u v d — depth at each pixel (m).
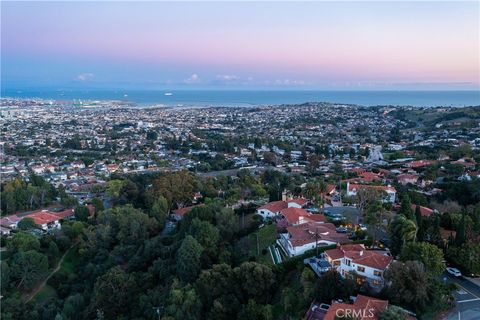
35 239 111.75
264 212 111.38
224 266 75.38
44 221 135.00
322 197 120.56
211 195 149.38
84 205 145.50
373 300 57.44
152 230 120.19
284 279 73.00
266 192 137.38
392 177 163.75
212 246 89.31
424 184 152.38
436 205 121.31
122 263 103.25
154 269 92.00
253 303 65.38
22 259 96.75
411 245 67.19
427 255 64.88
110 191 165.75
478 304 60.81
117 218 119.94
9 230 131.12
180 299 70.88
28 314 85.00
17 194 155.75
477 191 124.00
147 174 192.75
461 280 68.62
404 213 84.56
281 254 83.12
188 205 148.00
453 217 88.19
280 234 92.12
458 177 158.12
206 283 72.44
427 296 58.03
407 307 58.91
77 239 121.31
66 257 113.94
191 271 82.50
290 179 165.75
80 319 81.38
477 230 80.00
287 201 114.62
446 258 73.56
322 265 70.81
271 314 63.00
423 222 82.62
